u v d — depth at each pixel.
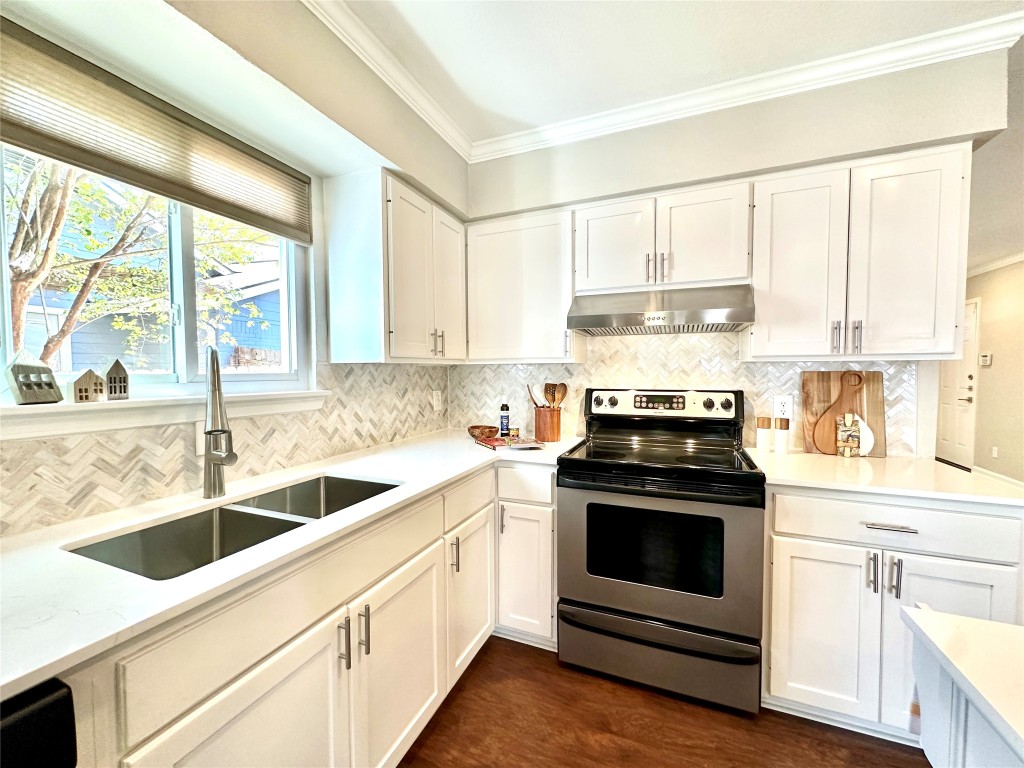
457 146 2.15
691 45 1.55
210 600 0.78
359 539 1.14
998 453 4.35
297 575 0.96
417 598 1.40
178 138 1.28
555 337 2.19
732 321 1.75
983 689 0.59
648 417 2.11
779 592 1.58
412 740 1.37
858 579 1.50
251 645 0.86
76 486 1.08
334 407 1.91
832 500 1.52
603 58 1.61
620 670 1.75
